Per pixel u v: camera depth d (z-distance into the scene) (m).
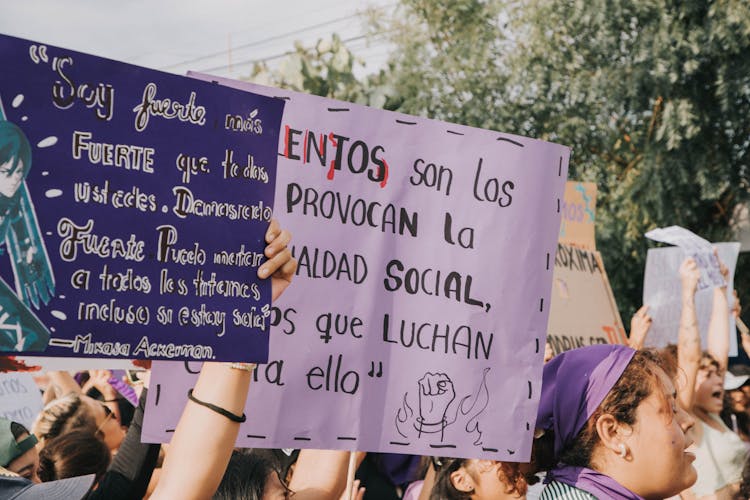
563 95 12.59
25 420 4.60
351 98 12.26
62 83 1.93
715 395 5.05
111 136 2.00
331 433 2.50
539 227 2.80
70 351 1.93
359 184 2.56
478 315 2.71
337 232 2.53
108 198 1.99
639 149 12.66
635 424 2.54
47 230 1.91
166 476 2.04
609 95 11.90
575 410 2.59
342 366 2.52
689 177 12.10
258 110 2.22
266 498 2.80
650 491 2.56
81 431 4.12
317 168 2.51
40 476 4.01
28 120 1.89
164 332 2.06
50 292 1.91
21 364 2.89
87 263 1.96
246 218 2.20
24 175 1.89
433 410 2.63
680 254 5.09
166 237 2.07
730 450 4.92
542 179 2.81
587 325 4.66
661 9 11.50
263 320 2.21
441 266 2.67
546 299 2.81
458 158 2.70
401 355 2.61
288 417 2.46
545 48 12.38
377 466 3.89
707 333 5.13
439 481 3.01
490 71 13.01
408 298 2.62
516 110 13.01
